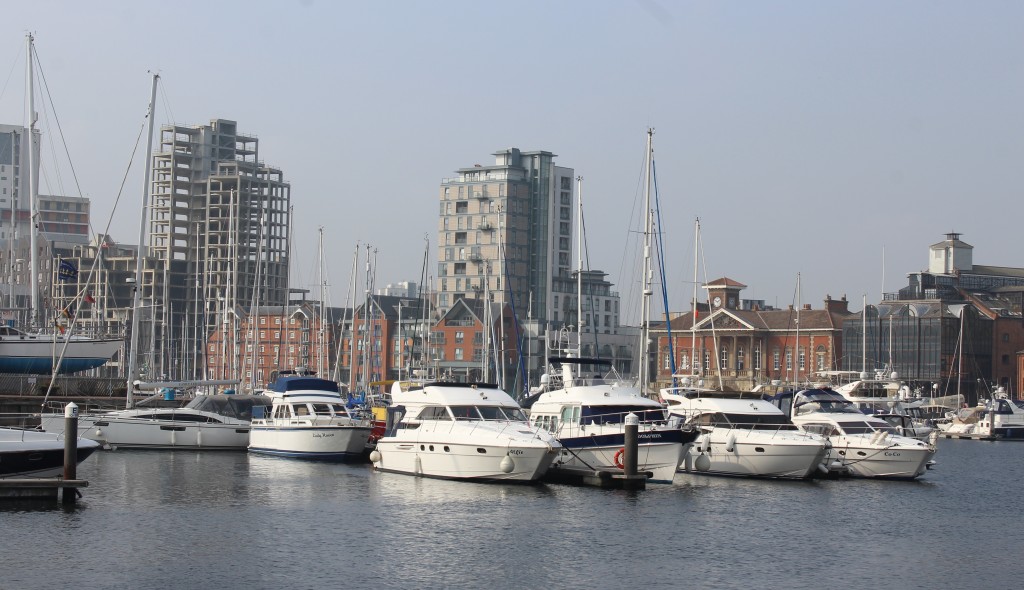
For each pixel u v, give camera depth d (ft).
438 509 153.99
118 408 260.62
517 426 178.50
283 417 215.51
